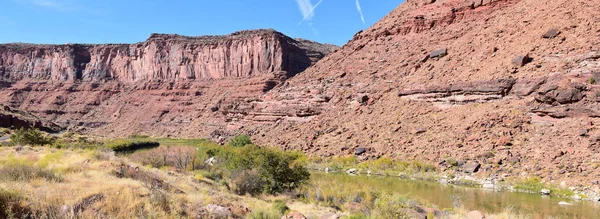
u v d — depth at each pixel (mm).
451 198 21984
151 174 16844
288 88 74625
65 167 14922
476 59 48625
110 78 163250
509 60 43469
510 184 27188
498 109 37969
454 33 62125
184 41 150875
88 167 15383
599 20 40438
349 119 52031
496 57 46000
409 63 59969
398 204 17312
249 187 20625
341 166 39031
